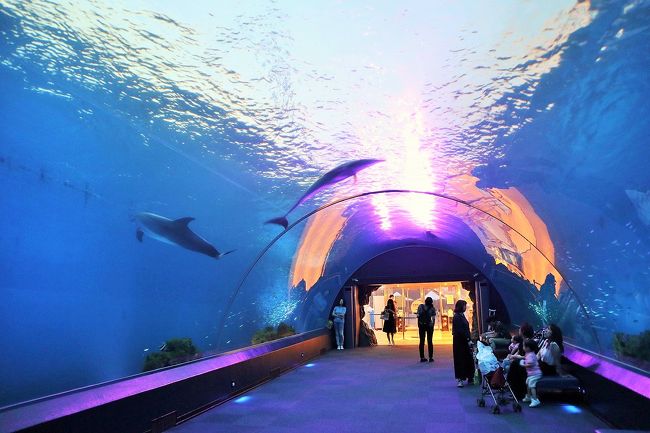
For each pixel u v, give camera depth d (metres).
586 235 8.67
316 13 5.57
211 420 8.87
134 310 9.97
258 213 11.06
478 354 9.84
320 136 8.38
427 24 5.62
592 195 7.41
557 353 10.22
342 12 5.55
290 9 5.52
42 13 4.96
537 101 6.37
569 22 5.00
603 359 8.70
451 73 6.45
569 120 6.31
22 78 5.41
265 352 13.54
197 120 7.34
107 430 6.59
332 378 13.82
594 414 8.91
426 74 6.52
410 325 32.34
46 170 6.45
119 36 5.62
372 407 9.91
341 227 16.22
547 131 6.83
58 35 5.26
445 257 23.22
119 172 7.36
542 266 13.02
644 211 6.61
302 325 20.00
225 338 14.20
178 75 6.43
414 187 12.23
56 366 8.38
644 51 4.78
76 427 6.01
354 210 14.60
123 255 8.78
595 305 10.38
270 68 6.52
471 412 9.33
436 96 7.00
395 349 21.84
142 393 7.51
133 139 7.05
